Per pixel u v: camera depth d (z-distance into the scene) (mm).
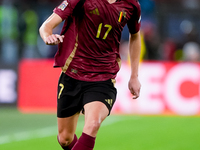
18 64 37344
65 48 14766
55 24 14031
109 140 25203
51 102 37000
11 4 46688
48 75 36938
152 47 43906
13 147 23219
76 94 14695
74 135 16469
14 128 29078
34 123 31172
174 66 35594
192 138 25906
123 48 44156
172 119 33312
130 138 25844
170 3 48031
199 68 35469
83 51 14523
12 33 46188
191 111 35562
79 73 14656
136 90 16094
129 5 14547
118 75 35812
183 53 45125
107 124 30672
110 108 14211
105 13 14109
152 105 35750
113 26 14297
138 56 16281
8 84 37406
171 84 35625
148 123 31297
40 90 37062
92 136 13180
